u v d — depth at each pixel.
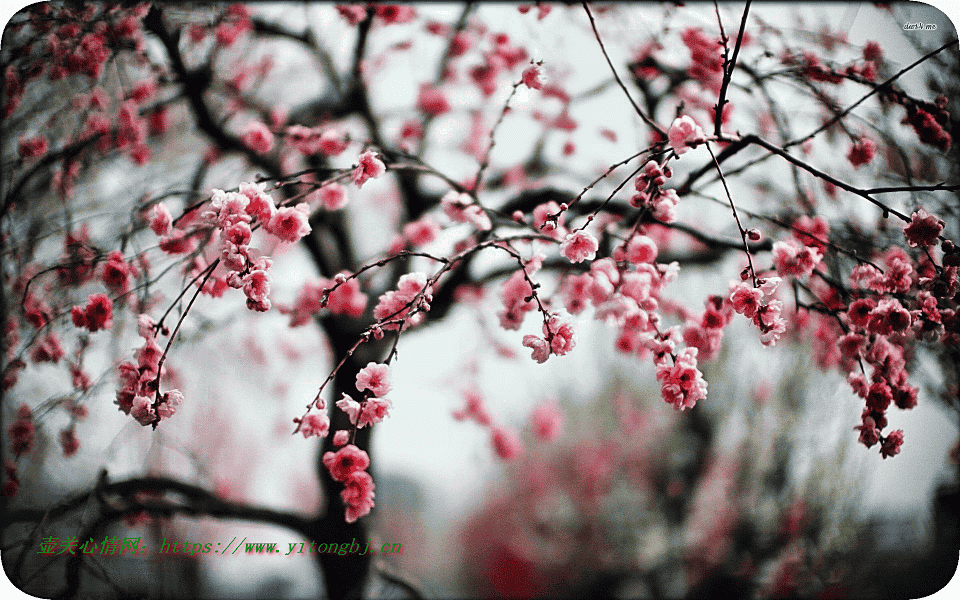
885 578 2.47
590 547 4.02
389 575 2.48
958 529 2.19
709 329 1.91
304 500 3.45
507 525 4.27
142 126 2.19
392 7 2.22
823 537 3.09
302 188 2.00
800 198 2.03
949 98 2.00
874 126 1.99
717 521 3.68
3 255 2.06
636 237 1.89
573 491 4.15
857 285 1.89
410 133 2.51
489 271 2.25
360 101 2.43
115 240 2.01
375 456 2.25
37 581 2.07
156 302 2.04
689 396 1.82
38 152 2.10
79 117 2.12
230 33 2.21
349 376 2.21
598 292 1.88
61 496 2.10
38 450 2.09
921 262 1.91
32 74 2.06
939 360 2.02
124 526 2.15
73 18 2.04
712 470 3.81
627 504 4.00
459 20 2.32
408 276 1.86
